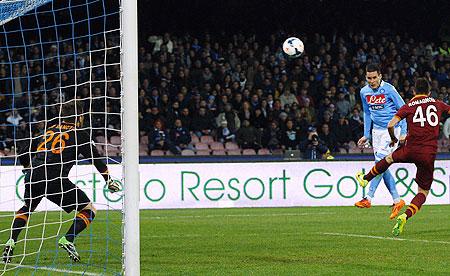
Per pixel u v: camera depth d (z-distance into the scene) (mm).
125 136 16141
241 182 42625
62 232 29344
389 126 24797
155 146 50719
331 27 68000
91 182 40875
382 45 65500
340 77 59688
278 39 63875
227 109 53844
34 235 28250
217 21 66562
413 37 70438
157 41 60844
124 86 16219
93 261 20609
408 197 43469
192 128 53312
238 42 61938
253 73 58844
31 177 21062
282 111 54188
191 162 43375
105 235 27672
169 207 41688
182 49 58562
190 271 18750
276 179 42969
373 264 19719
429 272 18328
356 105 57250
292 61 60469
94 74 55281
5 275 18422
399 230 23891
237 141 53125
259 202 42719
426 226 30312
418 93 24734
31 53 56688
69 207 21109
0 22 25438
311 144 50469
